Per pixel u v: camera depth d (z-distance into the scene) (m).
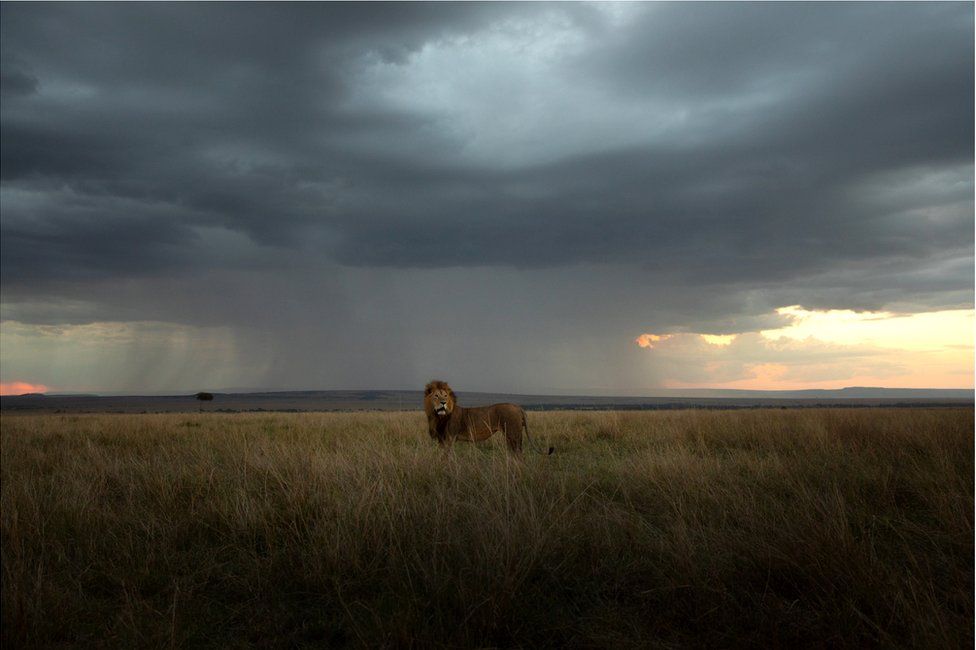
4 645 3.73
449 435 11.78
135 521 6.19
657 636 3.88
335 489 6.90
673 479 7.54
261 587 4.66
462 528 5.45
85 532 5.82
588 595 4.47
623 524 5.67
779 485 7.55
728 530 5.46
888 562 4.86
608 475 8.54
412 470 8.20
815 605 4.15
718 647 3.72
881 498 6.95
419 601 4.16
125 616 4.15
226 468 8.88
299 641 3.95
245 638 4.00
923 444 10.65
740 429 13.98
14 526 5.50
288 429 18.53
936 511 6.18
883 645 3.57
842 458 9.48
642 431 15.29
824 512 5.68
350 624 4.07
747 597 4.30
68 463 9.93
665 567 4.75
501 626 3.89
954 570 4.58
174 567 5.12
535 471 8.05
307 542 5.37
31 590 4.32
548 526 5.45
